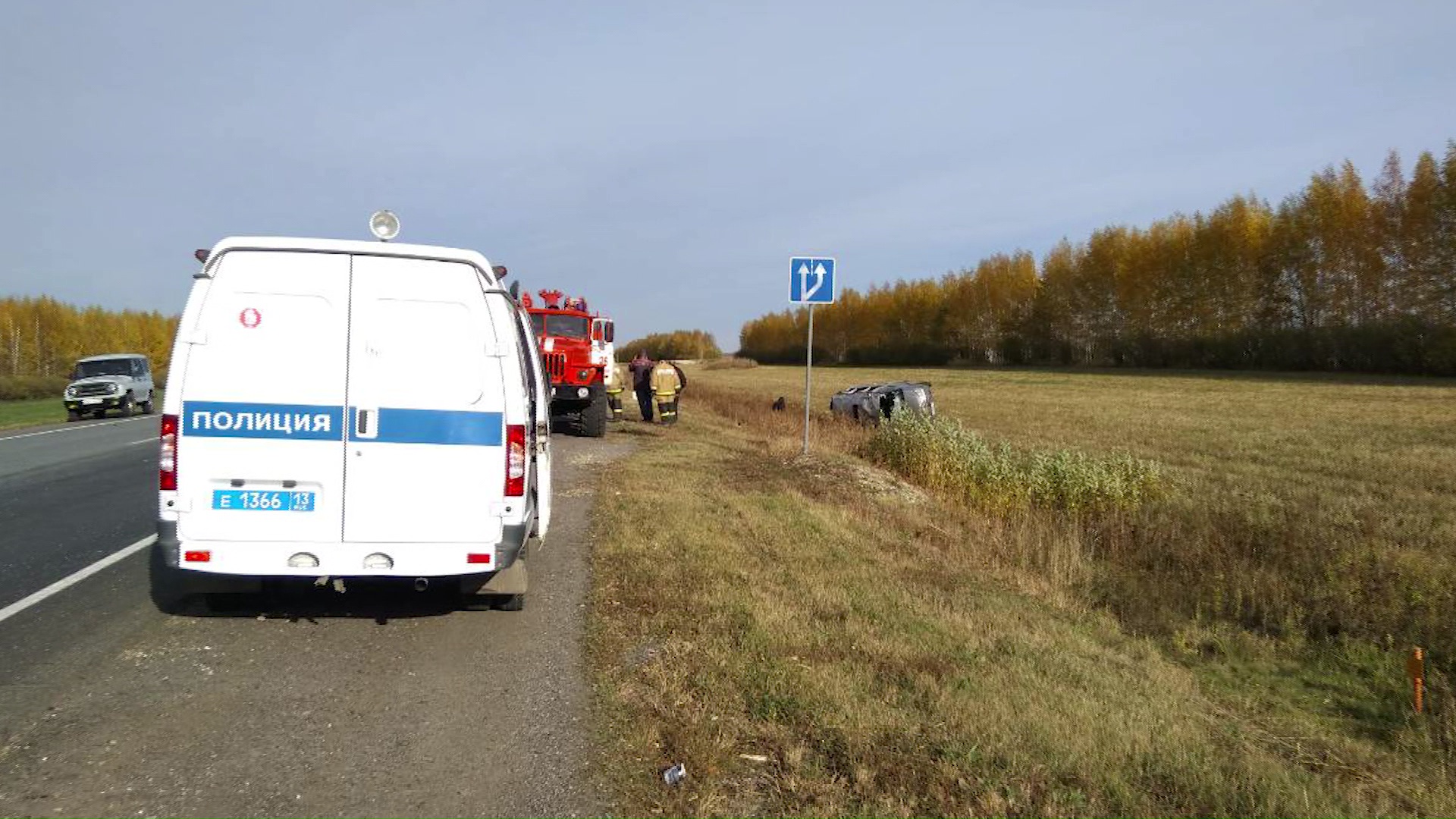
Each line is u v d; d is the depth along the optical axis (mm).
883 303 113062
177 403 4922
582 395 17875
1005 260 96625
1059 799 3568
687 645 5184
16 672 4793
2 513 9625
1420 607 7285
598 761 3869
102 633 5469
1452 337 52281
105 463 14383
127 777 3650
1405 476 16594
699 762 3789
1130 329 78875
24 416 28531
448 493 5160
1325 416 31984
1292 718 5363
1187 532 10117
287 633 5555
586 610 6082
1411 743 5000
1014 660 5367
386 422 5086
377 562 5098
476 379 5188
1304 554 8844
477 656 5199
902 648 5297
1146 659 6211
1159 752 4141
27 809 3359
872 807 3453
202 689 4621
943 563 8375
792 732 4102
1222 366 67875
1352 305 63625
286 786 3613
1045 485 12281
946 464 13938
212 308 4965
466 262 5188
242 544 4977
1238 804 3711
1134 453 20469
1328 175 65875
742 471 12945
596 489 11148
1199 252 72750
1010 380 64750
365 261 5098
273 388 4992
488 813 3434
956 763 3814
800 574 7004
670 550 7641
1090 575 8719
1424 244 58031
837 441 17469
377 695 4602
